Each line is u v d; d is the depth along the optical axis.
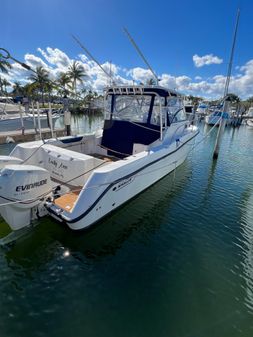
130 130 5.20
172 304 2.42
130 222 4.06
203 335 2.10
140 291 2.56
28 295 2.41
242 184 6.34
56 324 2.13
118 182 3.58
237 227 4.06
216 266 3.04
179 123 6.20
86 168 3.65
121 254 3.19
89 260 3.02
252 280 2.81
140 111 5.13
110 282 2.67
